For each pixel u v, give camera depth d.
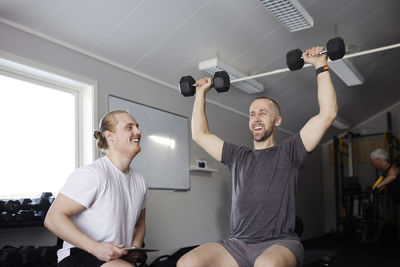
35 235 2.72
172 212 3.98
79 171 1.60
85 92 3.25
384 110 7.27
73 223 1.52
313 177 7.47
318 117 1.72
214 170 4.54
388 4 4.12
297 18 3.21
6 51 2.64
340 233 7.44
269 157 1.80
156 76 3.88
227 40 3.81
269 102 1.88
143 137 3.69
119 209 1.64
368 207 6.15
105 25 3.05
